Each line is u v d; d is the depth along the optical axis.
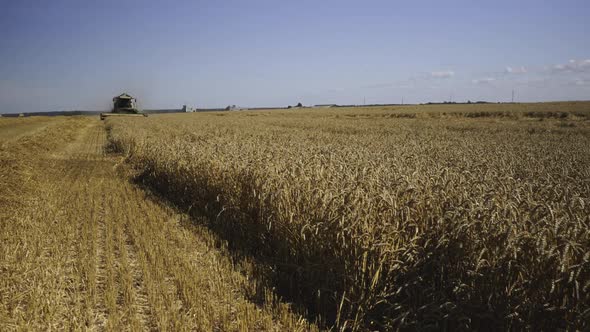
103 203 10.10
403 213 5.10
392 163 8.85
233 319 4.81
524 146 16.58
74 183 12.58
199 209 9.70
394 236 4.82
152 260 6.34
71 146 24.00
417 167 8.02
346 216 5.21
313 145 15.02
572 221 4.21
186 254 6.68
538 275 3.86
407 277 4.82
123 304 5.05
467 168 8.84
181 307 5.03
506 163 10.54
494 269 4.10
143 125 34.56
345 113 69.19
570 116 43.16
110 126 38.66
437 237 4.81
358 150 12.51
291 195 6.59
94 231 7.73
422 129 31.42
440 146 16.17
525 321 3.92
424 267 4.77
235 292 5.46
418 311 4.58
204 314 4.75
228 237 7.68
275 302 5.23
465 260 4.44
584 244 3.88
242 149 11.20
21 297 4.96
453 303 4.30
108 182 12.91
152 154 13.78
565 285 3.72
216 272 5.93
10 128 38.56
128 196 10.92
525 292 3.89
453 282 4.43
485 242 4.29
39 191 10.97
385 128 32.28
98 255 6.61
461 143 18.31
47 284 5.34
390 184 6.05
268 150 11.13
